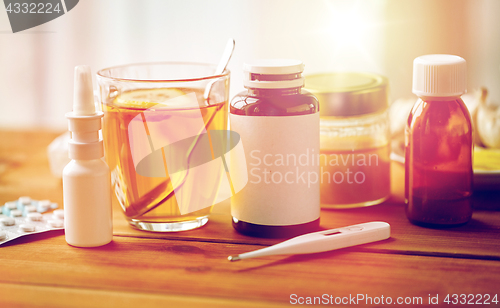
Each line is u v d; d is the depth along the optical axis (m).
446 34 1.02
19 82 1.24
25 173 0.79
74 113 0.61
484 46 1.01
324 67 1.08
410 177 0.66
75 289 0.58
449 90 0.63
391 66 1.06
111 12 1.15
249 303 0.56
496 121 0.76
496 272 0.59
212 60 1.12
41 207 0.69
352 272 0.59
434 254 0.61
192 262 0.61
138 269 0.60
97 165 0.62
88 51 1.19
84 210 0.62
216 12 1.10
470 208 0.66
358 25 1.05
